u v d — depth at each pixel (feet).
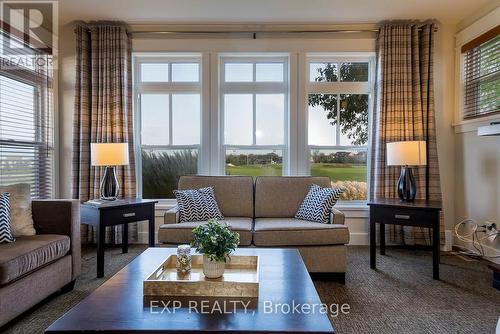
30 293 6.12
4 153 9.34
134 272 5.21
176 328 3.55
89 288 7.73
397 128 11.06
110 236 11.44
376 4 10.28
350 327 5.94
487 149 9.93
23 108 10.10
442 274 8.73
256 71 12.25
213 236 4.89
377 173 11.20
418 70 11.12
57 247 6.91
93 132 11.30
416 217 8.66
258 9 10.64
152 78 12.28
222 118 12.30
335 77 12.19
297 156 11.89
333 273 8.25
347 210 11.79
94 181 11.27
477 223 10.39
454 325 6.02
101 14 10.96
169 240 8.36
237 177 10.81
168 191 12.41
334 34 11.71
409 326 5.98
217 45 11.78
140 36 11.84
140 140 12.33
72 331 3.49
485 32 10.02
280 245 8.27
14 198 7.25
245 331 3.52
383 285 7.97
